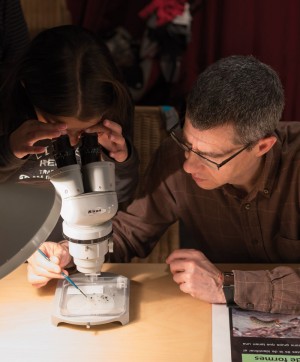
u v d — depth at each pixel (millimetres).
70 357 1325
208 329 1401
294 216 1632
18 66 1413
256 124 1324
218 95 1284
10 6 2066
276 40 2971
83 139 1276
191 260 1517
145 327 1409
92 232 1263
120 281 1529
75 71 1356
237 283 1451
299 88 3039
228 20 2941
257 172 1553
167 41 2957
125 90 1510
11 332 1395
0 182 1089
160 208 1748
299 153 1569
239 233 1729
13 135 1318
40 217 1000
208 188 1516
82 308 1434
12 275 1576
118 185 1646
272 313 1443
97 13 3076
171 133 1486
